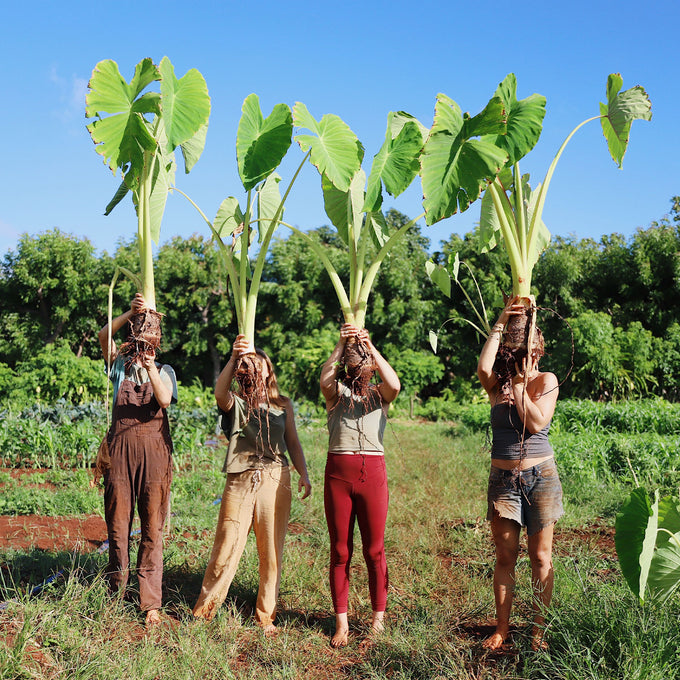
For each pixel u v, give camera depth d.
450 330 22.64
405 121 4.14
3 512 5.91
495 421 3.45
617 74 3.84
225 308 24.05
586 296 21.97
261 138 3.80
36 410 10.44
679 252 20.94
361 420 3.59
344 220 4.25
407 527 5.72
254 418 3.72
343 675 3.12
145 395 3.71
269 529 3.64
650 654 2.72
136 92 3.59
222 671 3.02
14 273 25.34
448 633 3.39
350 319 3.72
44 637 3.14
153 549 3.65
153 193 4.32
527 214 3.90
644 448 7.72
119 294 24.80
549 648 3.02
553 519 3.29
